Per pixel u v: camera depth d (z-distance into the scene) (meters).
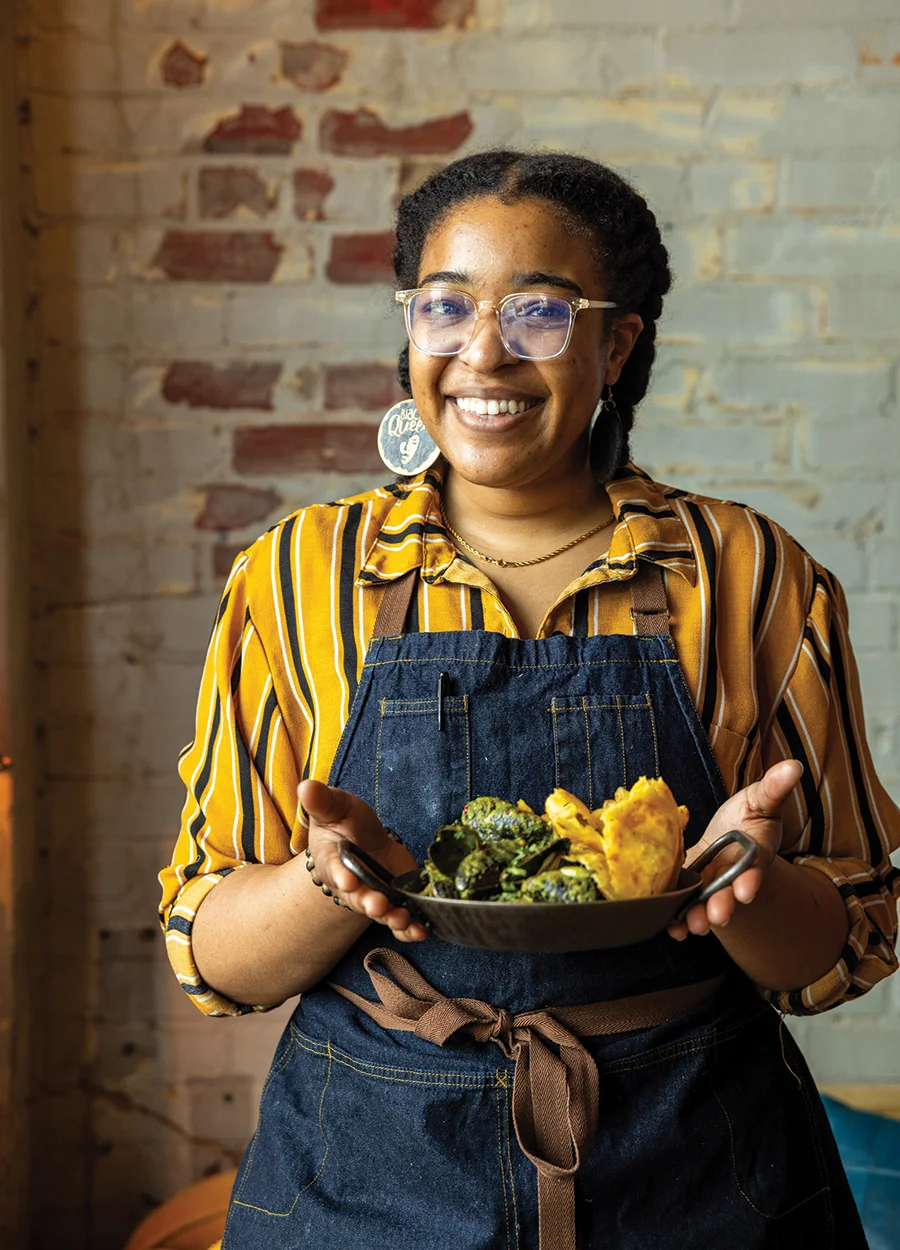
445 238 1.04
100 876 2.07
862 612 2.07
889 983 2.07
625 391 1.19
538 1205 0.97
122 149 2.00
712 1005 1.05
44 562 2.03
